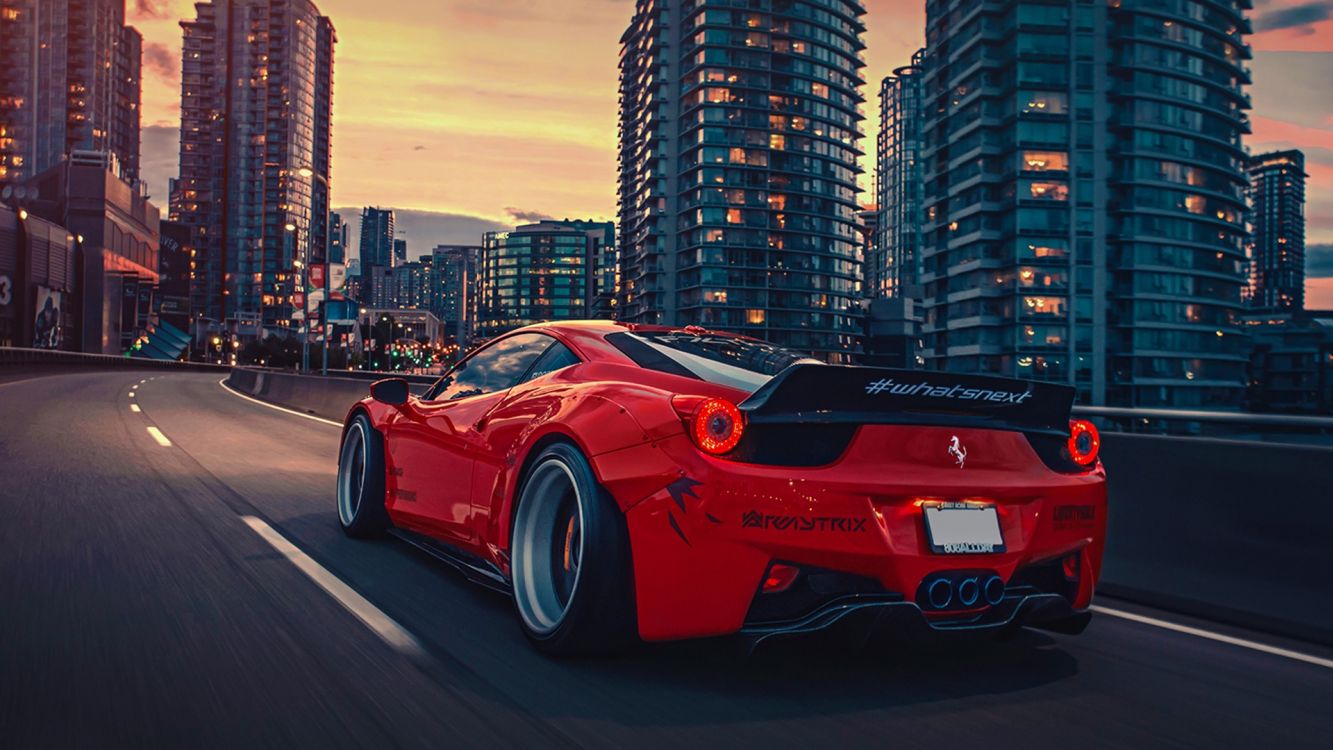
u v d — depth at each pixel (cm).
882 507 278
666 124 13638
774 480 268
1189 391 9119
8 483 668
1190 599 441
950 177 9825
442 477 408
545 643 310
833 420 279
